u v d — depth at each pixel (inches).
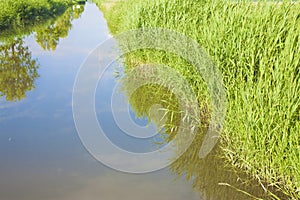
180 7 304.5
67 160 191.5
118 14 614.5
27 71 382.3
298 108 165.2
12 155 196.1
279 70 171.0
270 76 172.4
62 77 354.3
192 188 167.2
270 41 184.4
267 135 170.6
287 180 160.4
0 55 468.1
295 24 189.3
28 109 266.1
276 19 198.8
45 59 440.1
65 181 171.0
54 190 163.0
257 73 195.2
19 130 228.7
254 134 175.3
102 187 165.6
